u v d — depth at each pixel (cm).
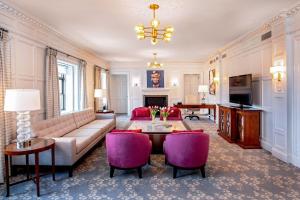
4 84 327
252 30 498
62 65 652
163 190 285
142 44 652
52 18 411
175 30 501
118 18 414
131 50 751
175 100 1075
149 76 1073
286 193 273
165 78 1073
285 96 386
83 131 486
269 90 455
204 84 1054
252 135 487
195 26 470
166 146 337
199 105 874
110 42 618
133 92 1080
